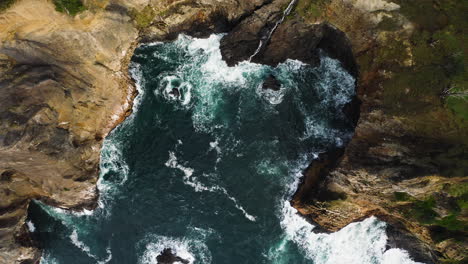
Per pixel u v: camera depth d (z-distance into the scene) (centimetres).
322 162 4294
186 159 4438
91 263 4378
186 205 4362
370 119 3925
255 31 4344
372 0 3850
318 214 4238
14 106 3638
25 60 3809
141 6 4075
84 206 4444
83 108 4069
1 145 3559
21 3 3359
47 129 3784
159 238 4331
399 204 3859
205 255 4294
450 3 3859
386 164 3725
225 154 4447
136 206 4397
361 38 4022
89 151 4262
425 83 3744
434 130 3653
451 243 3756
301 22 4134
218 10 4403
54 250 4462
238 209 4356
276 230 4372
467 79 3628
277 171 4428
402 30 3866
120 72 4306
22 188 4203
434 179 3484
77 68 3994
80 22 3703
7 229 4116
